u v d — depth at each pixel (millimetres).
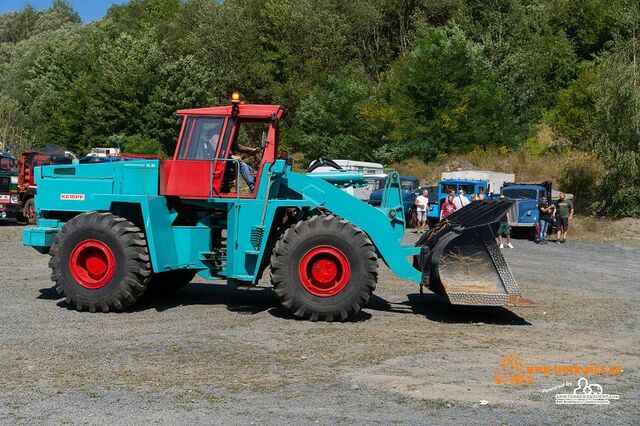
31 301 10469
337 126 45719
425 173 41000
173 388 6215
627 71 29312
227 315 9625
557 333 9000
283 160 9719
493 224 9406
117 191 10055
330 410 5672
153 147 46469
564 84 49250
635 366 7391
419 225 27547
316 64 55156
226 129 10016
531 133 44594
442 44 46844
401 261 9750
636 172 29031
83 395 5984
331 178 10883
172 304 10445
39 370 6738
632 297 12406
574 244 24266
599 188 31984
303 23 57812
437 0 60531
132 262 9547
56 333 8352
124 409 5629
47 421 5340
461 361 7367
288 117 53625
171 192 10000
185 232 10164
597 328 9422
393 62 58344
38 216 10609
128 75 49031
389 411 5680
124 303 9633
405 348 7887
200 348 7684
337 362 7211
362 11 61156
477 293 9211
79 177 10211
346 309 9211
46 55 65562
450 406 5848
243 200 9750
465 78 45625
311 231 9273
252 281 9625
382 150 44094
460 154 43062
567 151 39969
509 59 48562
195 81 49906
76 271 9680
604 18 50531
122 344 7824
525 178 37844
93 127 50031
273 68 57125
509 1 55062
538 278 14773
